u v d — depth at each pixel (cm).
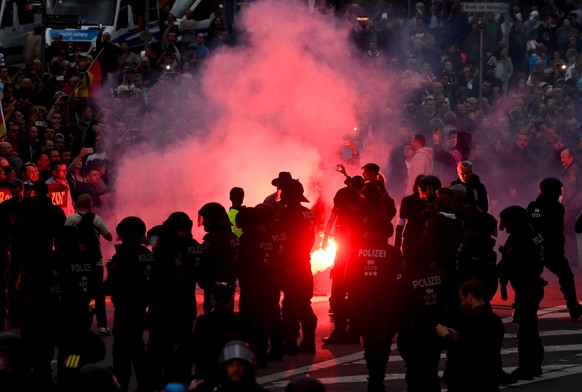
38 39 6175
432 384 2481
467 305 2309
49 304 2667
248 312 3070
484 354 2267
